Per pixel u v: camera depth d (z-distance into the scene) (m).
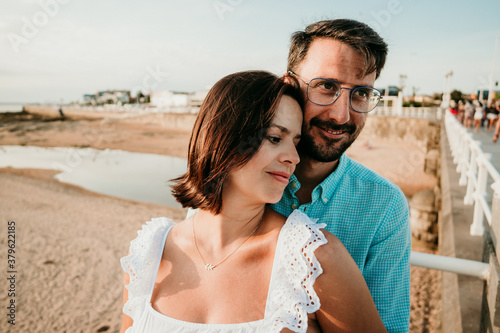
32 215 11.29
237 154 0.95
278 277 0.97
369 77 1.24
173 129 41.06
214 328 0.94
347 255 0.99
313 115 1.27
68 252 7.72
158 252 1.16
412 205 7.19
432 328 3.76
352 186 1.38
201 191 1.04
